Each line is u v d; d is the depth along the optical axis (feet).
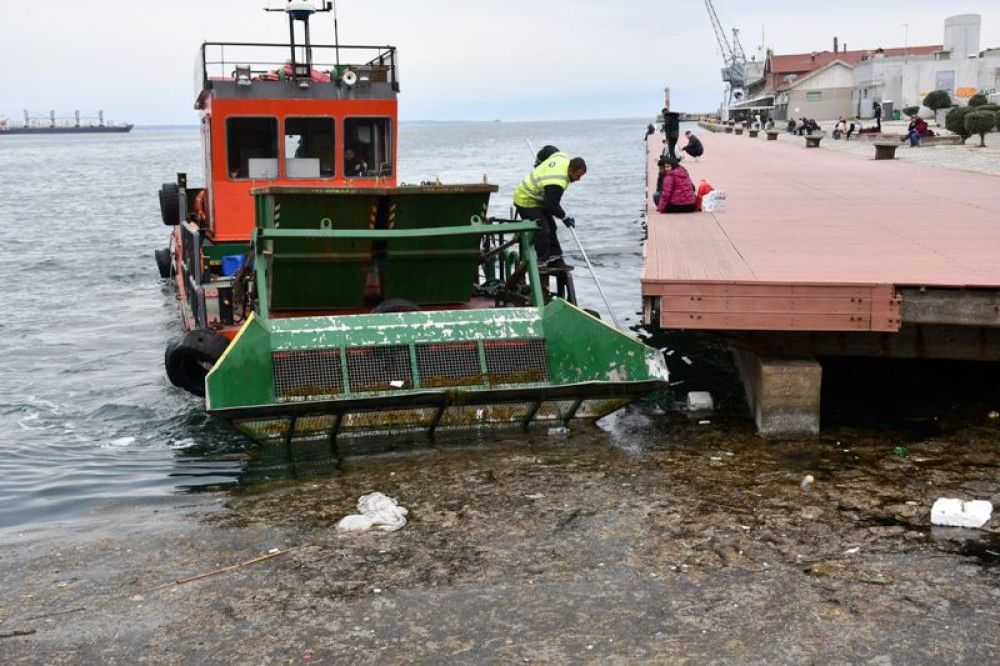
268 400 25.12
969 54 295.28
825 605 15.78
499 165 244.42
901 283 24.52
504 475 23.17
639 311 49.21
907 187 63.10
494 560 18.04
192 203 49.34
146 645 15.28
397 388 25.96
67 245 87.97
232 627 15.78
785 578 16.84
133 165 320.09
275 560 18.45
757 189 64.39
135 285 63.72
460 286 31.50
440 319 26.84
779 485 21.71
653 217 47.11
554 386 26.61
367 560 18.26
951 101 247.91
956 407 28.09
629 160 278.46
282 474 24.35
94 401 33.65
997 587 16.28
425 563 18.02
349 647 14.98
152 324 49.47
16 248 85.66
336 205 29.43
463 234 29.40
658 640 14.84
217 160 37.83
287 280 29.66
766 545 18.31
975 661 13.98
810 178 75.20
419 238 30.35
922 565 17.22
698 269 28.27
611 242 82.38
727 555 17.88
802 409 25.63
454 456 25.05
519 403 27.09
